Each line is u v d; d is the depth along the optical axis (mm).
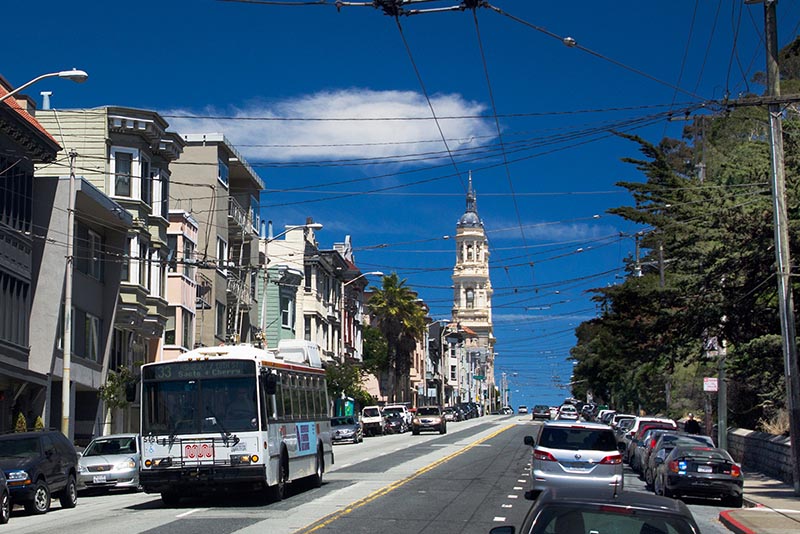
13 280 33500
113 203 39281
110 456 28109
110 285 41219
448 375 152375
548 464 20688
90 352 39469
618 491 8508
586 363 87188
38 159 35031
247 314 59938
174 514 19609
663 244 35719
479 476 29625
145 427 20859
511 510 20328
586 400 135250
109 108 42250
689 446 25281
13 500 20859
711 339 36594
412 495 23438
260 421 20750
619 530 7578
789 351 25859
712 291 33125
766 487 28641
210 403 20828
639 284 36031
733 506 24562
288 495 23656
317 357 28766
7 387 33594
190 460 20562
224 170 56625
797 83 34562
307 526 17234
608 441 20875
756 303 33094
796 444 25594
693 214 34250
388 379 99875
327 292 75812
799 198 30250
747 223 30500
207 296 52562
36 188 36469
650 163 38406
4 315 32625
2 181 32469
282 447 22359
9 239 33094
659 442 27391
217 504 21656
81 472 27469
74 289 37500
